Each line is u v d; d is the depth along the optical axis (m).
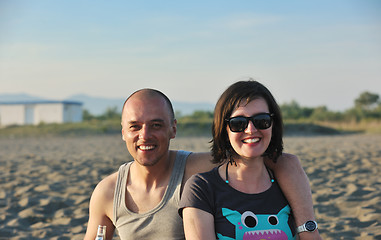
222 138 2.14
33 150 14.20
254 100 2.05
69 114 45.25
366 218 4.33
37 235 4.29
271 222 2.04
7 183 6.79
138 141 2.25
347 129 28.00
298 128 26.31
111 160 9.73
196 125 26.67
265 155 2.22
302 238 2.14
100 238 2.26
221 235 2.01
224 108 2.09
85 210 5.13
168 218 2.26
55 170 8.06
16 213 5.11
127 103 2.31
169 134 2.33
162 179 2.35
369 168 7.22
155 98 2.29
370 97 52.34
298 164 2.25
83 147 15.48
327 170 7.08
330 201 5.06
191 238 2.00
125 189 2.38
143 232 2.28
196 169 2.38
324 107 37.47
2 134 28.23
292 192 2.16
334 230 4.07
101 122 32.34
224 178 2.11
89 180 6.92
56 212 5.11
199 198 2.05
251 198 2.06
